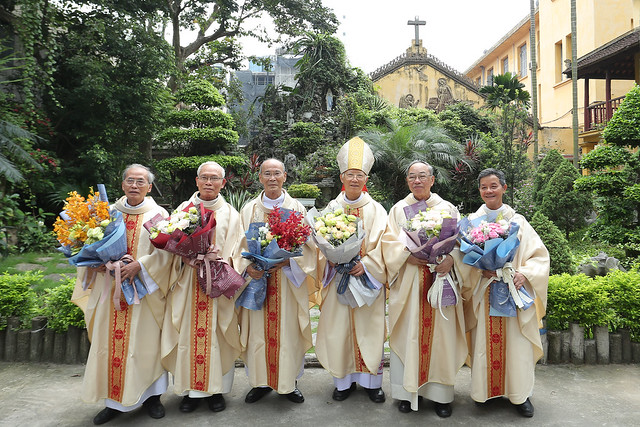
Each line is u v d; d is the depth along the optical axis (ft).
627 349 13.12
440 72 66.44
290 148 48.49
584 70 44.14
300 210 11.28
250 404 10.73
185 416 10.12
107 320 9.81
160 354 10.17
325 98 54.60
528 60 74.18
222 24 54.24
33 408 10.46
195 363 10.14
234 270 10.13
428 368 10.27
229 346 10.64
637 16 49.03
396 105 65.82
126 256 9.78
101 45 37.32
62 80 37.01
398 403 10.78
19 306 13.79
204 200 10.88
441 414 10.03
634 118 19.06
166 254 10.18
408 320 10.32
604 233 19.89
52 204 33.30
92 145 36.24
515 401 9.95
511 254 9.87
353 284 10.28
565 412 10.14
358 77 58.03
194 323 10.25
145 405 10.29
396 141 40.63
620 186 19.43
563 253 16.84
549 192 31.53
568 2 58.49
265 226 10.24
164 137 41.75
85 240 9.69
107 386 9.76
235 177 42.39
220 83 59.98
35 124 33.19
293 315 10.73
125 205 10.61
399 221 10.97
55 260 25.43
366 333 10.78
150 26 38.40
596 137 44.47
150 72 38.11
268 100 56.13
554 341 13.05
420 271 10.33
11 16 30.40
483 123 55.11
